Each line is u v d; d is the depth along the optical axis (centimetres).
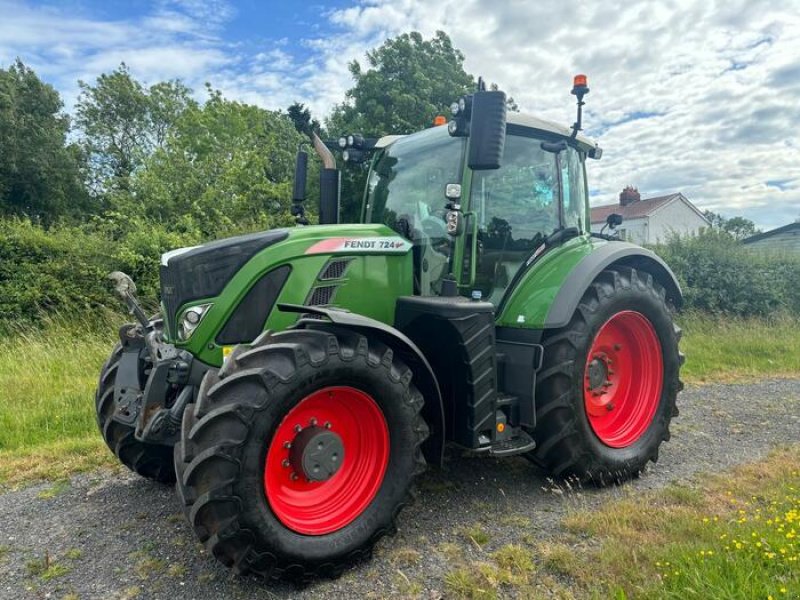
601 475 359
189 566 267
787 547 248
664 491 347
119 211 1151
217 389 240
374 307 325
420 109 1875
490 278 366
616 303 371
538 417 352
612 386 401
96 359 668
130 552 280
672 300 445
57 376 609
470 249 343
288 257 299
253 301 292
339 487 275
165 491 354
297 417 260
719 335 958
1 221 905
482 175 360
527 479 373
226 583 253
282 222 1259
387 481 276
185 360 288
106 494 349
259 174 1302
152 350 300
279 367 242
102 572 263
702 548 256
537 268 376
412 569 265
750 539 261
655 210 3641
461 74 1978
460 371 313
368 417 277
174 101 3378
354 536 261
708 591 222
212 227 1139
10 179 2452
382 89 1909
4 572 264
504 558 268
